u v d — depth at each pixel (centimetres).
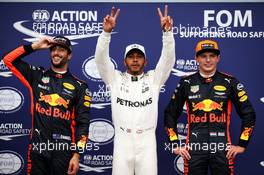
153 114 1307
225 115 1330
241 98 1330
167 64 1302
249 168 1523
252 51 1532
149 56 1535
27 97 1530
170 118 1358
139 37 1537
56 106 1314
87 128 1315
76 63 1536
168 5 1534
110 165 1530
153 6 1535
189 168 1312
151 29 1538
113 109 1321
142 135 1288
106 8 1535
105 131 1534
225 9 1531
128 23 1534
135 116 1291
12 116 1528
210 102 1324
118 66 1535
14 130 1527
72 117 1348
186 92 1359
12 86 1530
